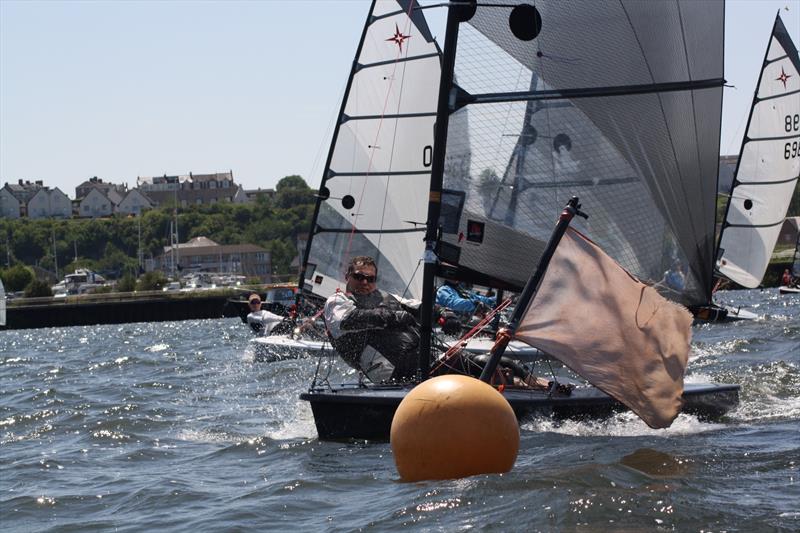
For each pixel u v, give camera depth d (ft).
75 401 39.32
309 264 58.70
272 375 47.03
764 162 99.86
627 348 24.23
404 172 56.13
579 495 18.26
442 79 28.53
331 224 57.98
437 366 28.50
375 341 28.66
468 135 29.04
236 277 317.42
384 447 25.50
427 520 17.66
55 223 435.94
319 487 21.35
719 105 31.04
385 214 56.65
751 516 16.98
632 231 30.32
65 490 22.91
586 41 29.43
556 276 24.72
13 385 49.62
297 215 439.63
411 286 55.98
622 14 29.53
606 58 29.58
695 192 30.96
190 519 19.49
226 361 58.80
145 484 23.00
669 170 30.53
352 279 29.14
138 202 509.35
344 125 57.47
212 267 398.21
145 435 30.22
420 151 55.83
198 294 187.11
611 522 16.79
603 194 29.91
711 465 21.26
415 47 55.83
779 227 99.71
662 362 24.13
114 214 470.80
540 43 29.09
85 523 19.92
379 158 56.75
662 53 30.01
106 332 128.26
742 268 100.99
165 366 57.62
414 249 56.03
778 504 17.78
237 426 31.04
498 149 29.17
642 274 30.60
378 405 26.13
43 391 43.60
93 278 333.42
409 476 20.90
